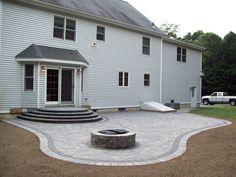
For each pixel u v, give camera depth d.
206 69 51.69
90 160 8.27
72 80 18.53
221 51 51.97
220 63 51.25
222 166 7.76
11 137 10.93
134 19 25.25
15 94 16.36
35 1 16.69
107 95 21.56
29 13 16.83
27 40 16.78
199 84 32.47
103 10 22.66
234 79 50.47
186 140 11.47
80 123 15.23
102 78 21.12
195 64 31.77
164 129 14.30
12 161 7.90
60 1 19.12
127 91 23.34
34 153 8.84
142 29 24.05
